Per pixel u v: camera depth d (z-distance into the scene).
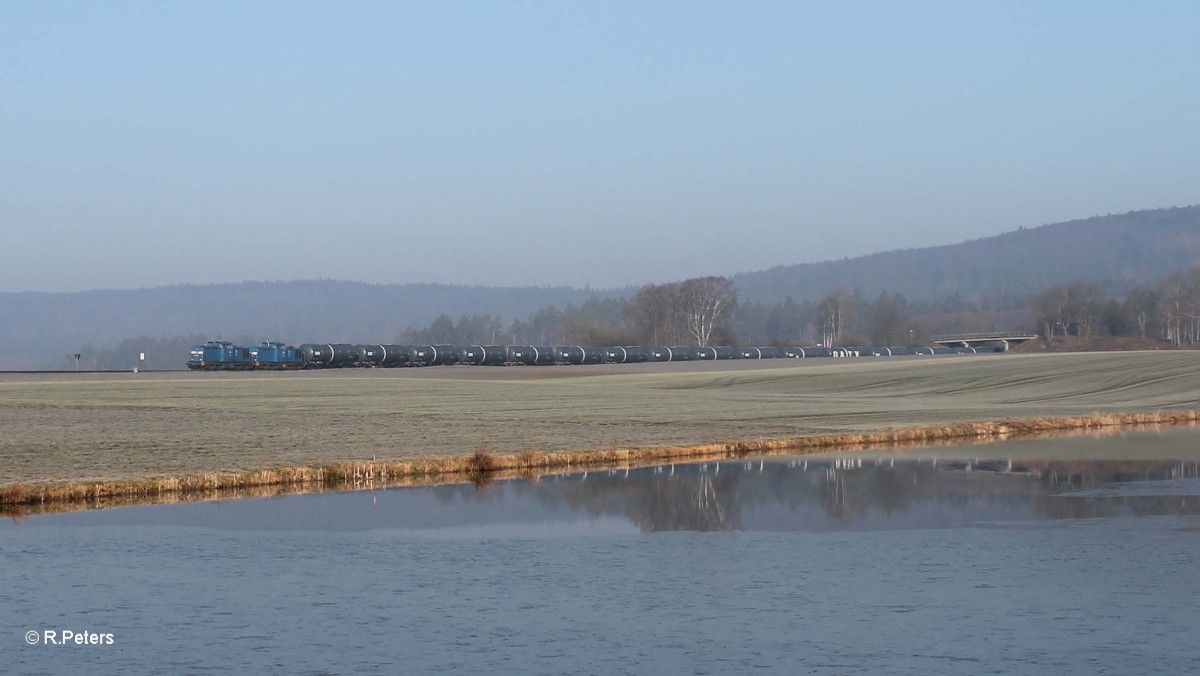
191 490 30.98
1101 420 58.47
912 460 39.88
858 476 34.91
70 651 15.33
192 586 19.17
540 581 19.50
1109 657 14.89
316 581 19.53
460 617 17.08
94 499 29.30
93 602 18.02
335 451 40.06
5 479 31.00
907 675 14.23
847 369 112.50
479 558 21.59
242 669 14.58
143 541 23.30
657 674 14.34
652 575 19.95
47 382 93.31
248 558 21.59
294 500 29.52
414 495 30.58
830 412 65.00
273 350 124.38
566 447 42.00
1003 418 59.47
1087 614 17.02
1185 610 17.22
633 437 47.16
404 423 54.03
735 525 25.45
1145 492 30.67
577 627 16.50
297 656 15.12
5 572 20.27
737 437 47.19
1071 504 28.42
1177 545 22.52
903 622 16.64
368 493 30.98
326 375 109.19
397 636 16.06
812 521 25.97
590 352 147.50
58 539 23.48
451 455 38.41
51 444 42.16
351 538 23.73
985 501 29.08
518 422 55.34
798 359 153.75
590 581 19.48
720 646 15.50
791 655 15.09
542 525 25.50
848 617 16.95
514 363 141.00
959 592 18.45
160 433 47.34
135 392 79.50
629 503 28.98
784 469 37.06
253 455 38.44
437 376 109.06
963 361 117.12
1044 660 14.78
